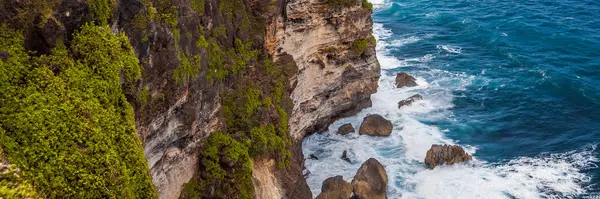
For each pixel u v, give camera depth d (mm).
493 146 47688
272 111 35344
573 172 43406
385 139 47875
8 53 16609
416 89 58312
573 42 70250
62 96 17375
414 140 47969
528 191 40938
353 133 48281
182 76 24828
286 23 39188
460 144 48031
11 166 15406
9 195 15109
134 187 19344
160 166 25172
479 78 61125
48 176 16281
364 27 47344
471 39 73875
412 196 40312
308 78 43906
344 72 47375
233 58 33125
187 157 27906
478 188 41188
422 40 74312
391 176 42562
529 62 64438
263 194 31828
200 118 28109
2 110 15961
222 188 29500
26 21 17172
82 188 17125
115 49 19328
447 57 67875
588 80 59531
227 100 31828
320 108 46688
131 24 21109
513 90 57812
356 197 38750
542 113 53188
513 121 51875
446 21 81938
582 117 52500
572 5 84625
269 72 37344
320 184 41500
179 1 25266
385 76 61500
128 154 19359
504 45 70188
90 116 17875
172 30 23828
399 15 86625
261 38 36281
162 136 24453
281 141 34875
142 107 21828
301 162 41625
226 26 32719
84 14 18484
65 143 16953
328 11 42406
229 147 29859
